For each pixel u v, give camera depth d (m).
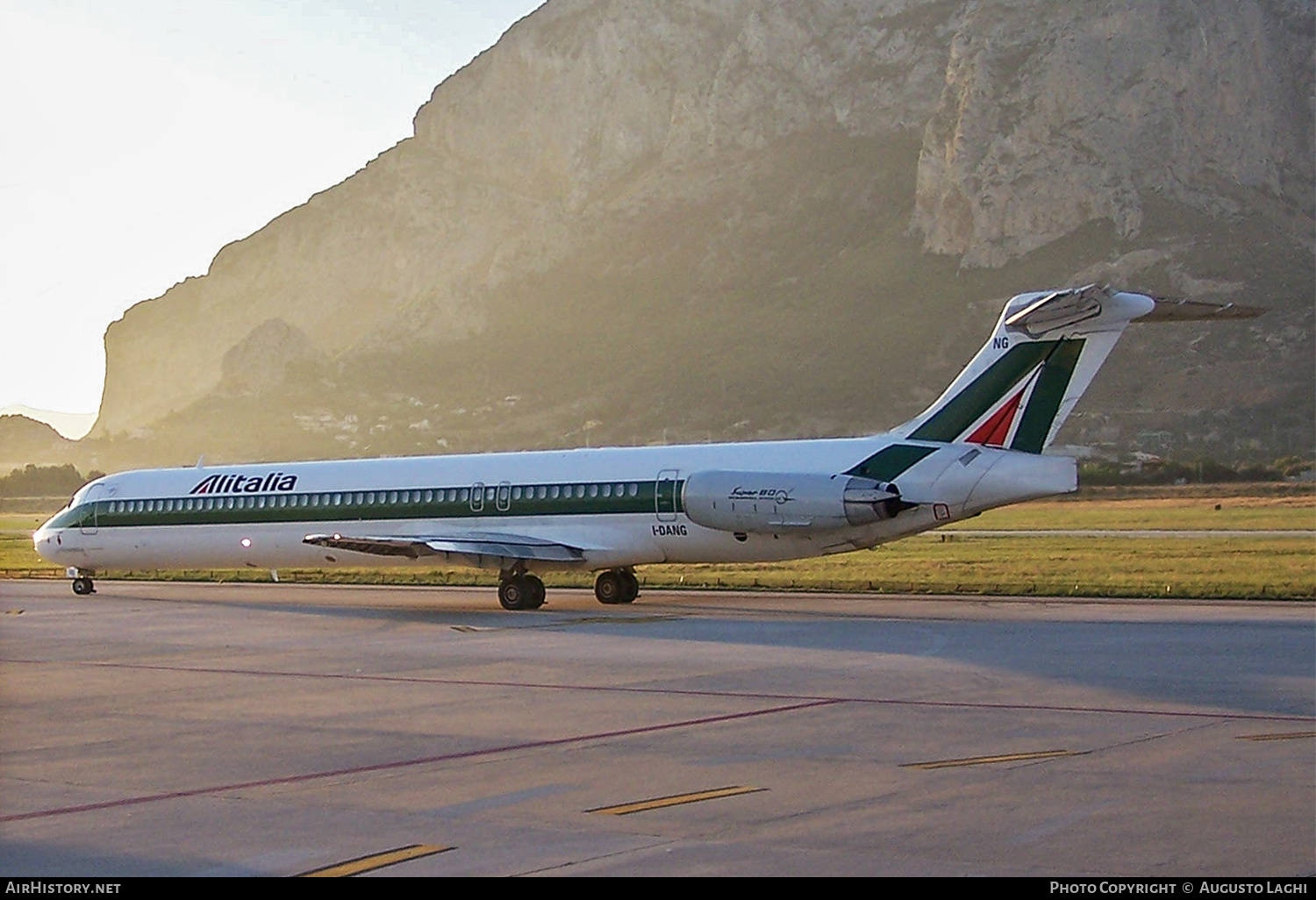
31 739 15.52
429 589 40.38
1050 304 27.06
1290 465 114.00
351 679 20.30
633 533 31.73
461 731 15.62
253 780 13.17
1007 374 28.61
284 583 44.59
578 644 24.33
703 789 12.31
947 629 25.97
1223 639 23.69
